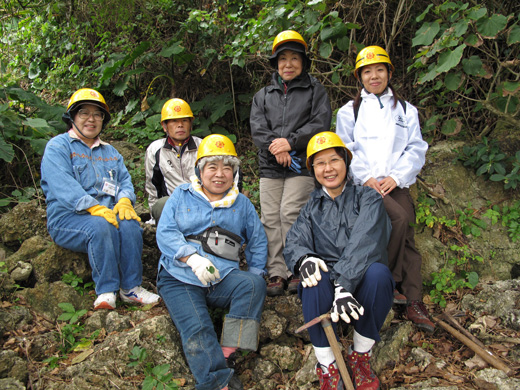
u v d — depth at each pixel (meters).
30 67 6.06
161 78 5.37
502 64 3.60
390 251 2.79
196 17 4.45
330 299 2.34
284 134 3.12
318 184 2.75
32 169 4.05
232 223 2.73
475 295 3.10
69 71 5.64
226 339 2.48
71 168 2.90
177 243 2.58
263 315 2.82
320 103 3.14
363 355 2.37
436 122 4.06
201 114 5.09
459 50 3.17
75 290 2.84
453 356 2.64
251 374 2.62
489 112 3.93
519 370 2.45
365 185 2.89
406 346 2.73
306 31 3.68
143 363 2.37
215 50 4.69
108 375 2.30
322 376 2.31
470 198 3.62
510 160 3.60
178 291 2.56
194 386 2.34
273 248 3.13
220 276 2.59
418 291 2.88
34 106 4.42
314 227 2.62
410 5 3.89
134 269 2.87
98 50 5.82
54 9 5.78
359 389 2.35
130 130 4.77
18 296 2.76
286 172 3.14
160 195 3.57
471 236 3.45
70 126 3.04
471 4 3.73
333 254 2.54
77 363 2.38
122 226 2.84
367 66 3.02
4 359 2.24
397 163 2.96
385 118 3.01
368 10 4.19
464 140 3.94
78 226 2.77
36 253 3.03
